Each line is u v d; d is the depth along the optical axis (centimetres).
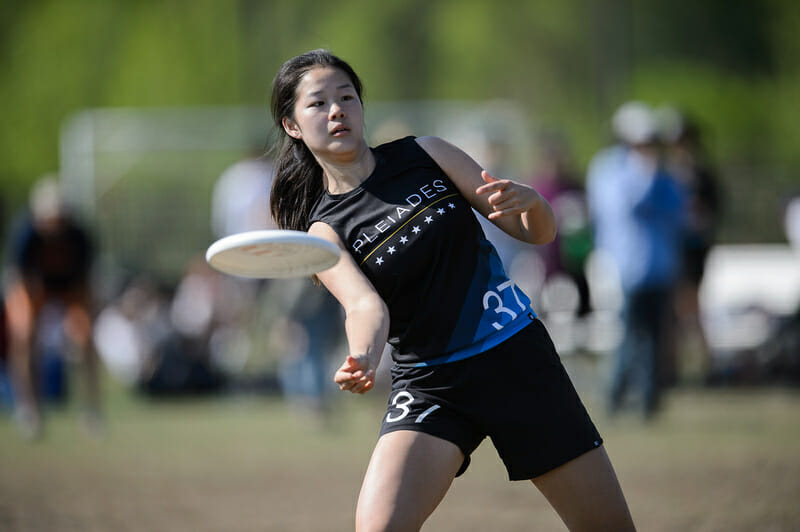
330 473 2541
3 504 2227
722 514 1947
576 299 4006
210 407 3969
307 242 1113
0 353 3866
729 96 9644
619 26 8688
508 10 9569
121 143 5353
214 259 1170
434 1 9506
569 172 4081
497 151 3619
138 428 3441
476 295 1209
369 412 3794
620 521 1192
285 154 1302
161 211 5172
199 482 2459
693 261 3741
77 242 3238
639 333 3111
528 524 1958
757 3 10131
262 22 8675
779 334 3881
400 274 1209
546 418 1184
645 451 2659
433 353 1204
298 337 3341
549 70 9562
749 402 3525
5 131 8925
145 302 4347
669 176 3111
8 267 3931
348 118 1231
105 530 1975
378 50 9344
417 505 1132
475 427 1206
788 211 4441
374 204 1230
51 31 8888
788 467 2398
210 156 5347
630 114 3170
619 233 3106
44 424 3569
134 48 8788
